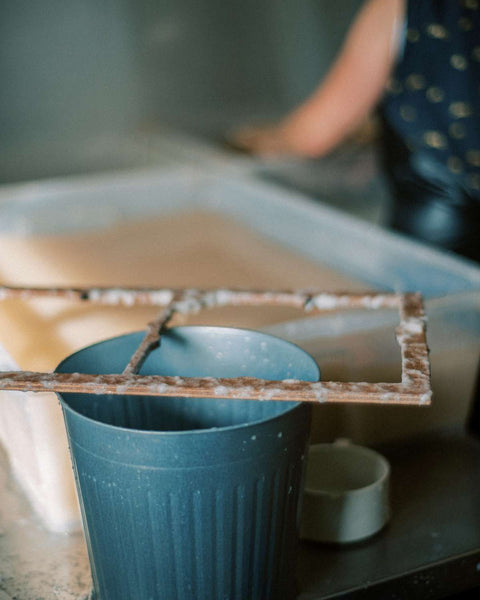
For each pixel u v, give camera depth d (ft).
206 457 1.84
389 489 2.77
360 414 3.00
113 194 5.39
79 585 2.32
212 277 4.48
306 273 4.38
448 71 4.33
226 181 5.49
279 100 8.57
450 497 2.82
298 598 2.31
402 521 2.68
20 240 4.95
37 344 3.39
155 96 8.12
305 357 2.12
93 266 4.63
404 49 4.49
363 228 4.30
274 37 8.28
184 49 8.03
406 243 4.01
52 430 2.38
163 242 5.01
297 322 2.94
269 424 1.88
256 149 6.22
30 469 2.52
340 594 2.33
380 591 2.39
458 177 4.63
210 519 1.93
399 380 3.01
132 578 2.03
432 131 4.58
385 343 2.96
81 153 7.53
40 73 7.63
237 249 4.86
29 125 7.74
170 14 7.83
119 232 5.18
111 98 7.98
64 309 3.75
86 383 1.90
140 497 1.90
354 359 2.93
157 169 6.27
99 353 2.24
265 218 5.10
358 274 4.23
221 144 6.55
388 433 3.10
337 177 5.99
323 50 8.49
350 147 6.41
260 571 2.08
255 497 1.96
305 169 5.97
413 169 4.83
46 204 5.17
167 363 2.35
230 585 2.04
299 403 1.96
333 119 5.67
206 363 2.35
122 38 7.79
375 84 5.21
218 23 8.03
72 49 7.66
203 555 1.98
